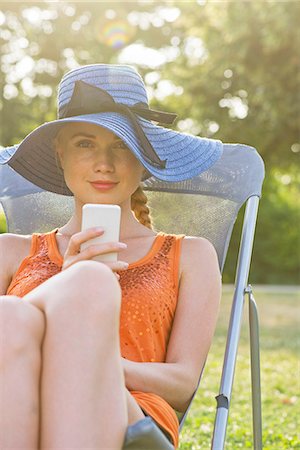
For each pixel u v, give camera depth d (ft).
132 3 60.59
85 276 6.75
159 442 6.67
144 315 8.41
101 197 8.63
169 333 8.71
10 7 59.47
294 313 36.63
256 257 66.13
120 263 7.61
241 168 10.40
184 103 53.52
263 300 42.68
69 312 6.66
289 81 45.24
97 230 7.58
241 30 44.01
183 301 8.73
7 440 6.34
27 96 60.49
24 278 8.84
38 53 60.39
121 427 6.57
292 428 14.85
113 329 6.71
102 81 8.99
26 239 9.33
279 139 49.03
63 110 9.03
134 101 9.00
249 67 45.62
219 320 33.37
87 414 6.45
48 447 6.43
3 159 9.71
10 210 10.85
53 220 10.82
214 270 8.90
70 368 6.53
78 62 61.21
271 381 19.86
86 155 8.61
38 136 8.84
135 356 8.32
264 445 13.55
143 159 8.52
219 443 8.29
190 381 8.21
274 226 66.13
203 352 8.53
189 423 15.12
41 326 6.69
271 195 67.56
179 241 8.98
